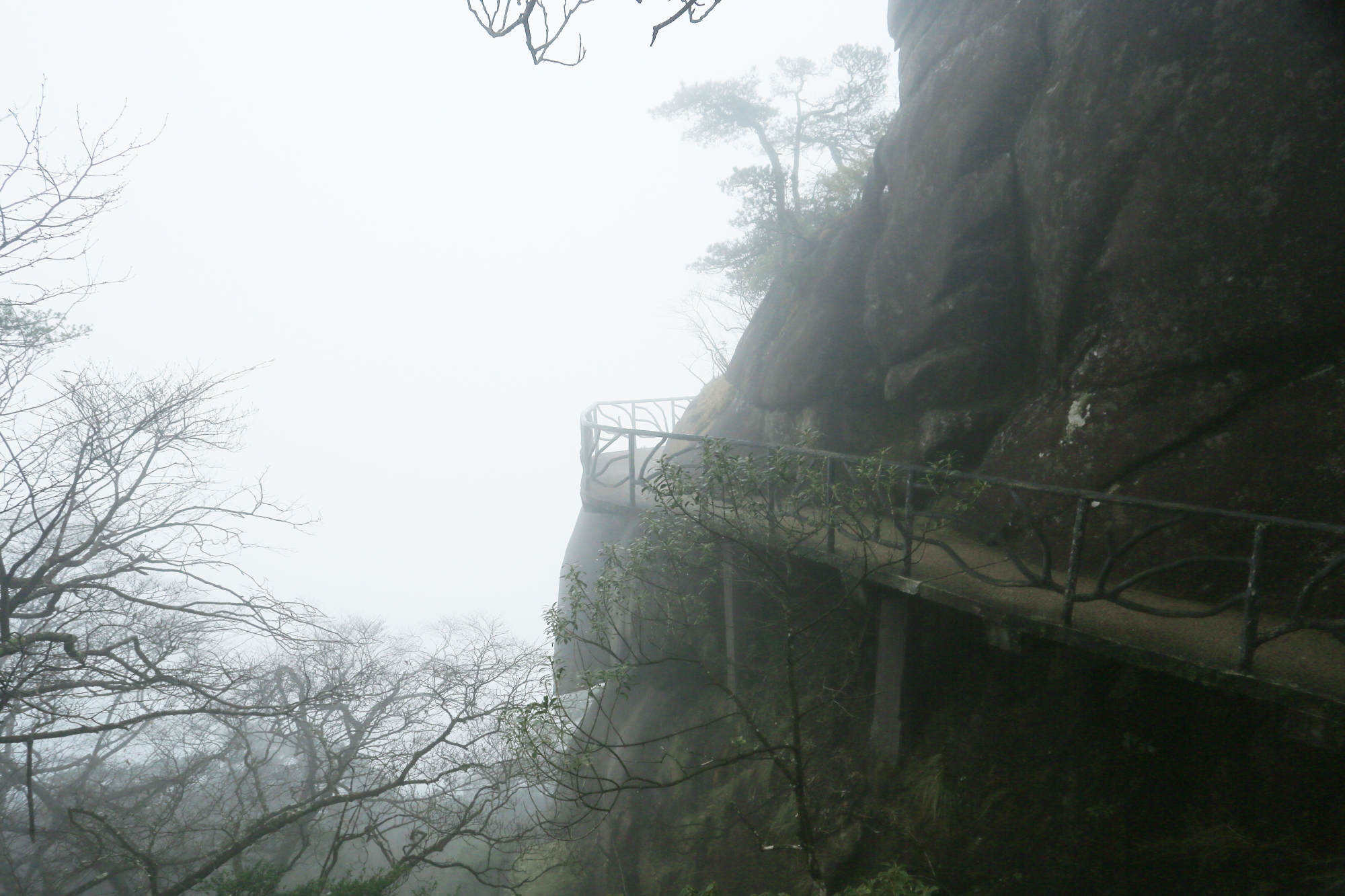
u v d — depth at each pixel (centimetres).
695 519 574
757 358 1026
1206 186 516
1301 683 343
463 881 1267
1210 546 493
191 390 849
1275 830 434
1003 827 546
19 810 1228
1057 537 584
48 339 820
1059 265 616
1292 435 474
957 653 644
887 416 800
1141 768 504
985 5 740
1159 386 547
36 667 755
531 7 400
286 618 908
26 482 745
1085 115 596
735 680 814
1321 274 467
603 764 995
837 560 596
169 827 1163
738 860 716
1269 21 496
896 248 780
